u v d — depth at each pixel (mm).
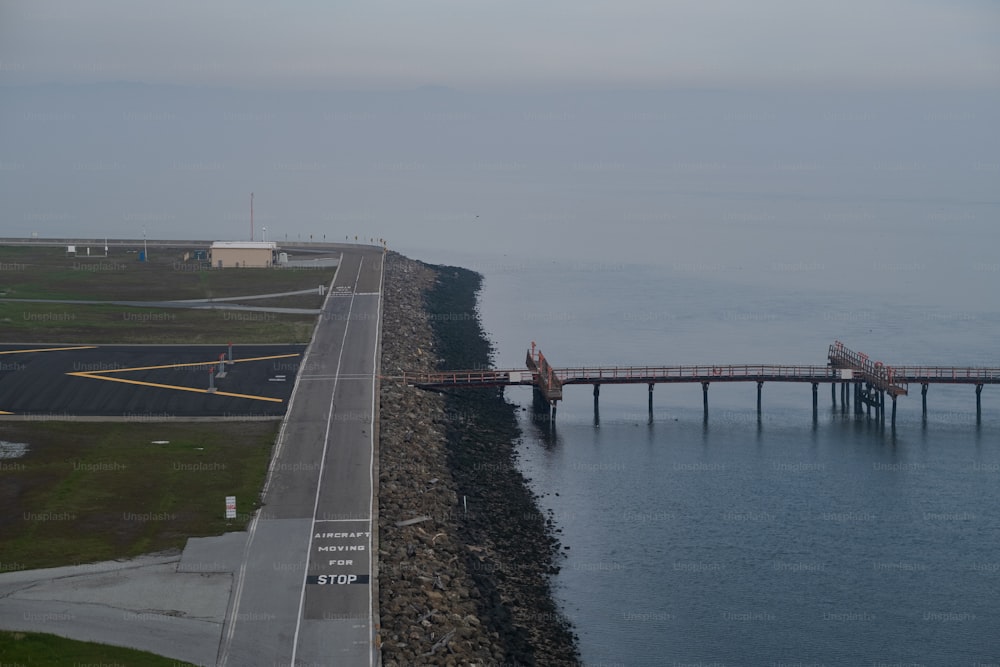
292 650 54531
